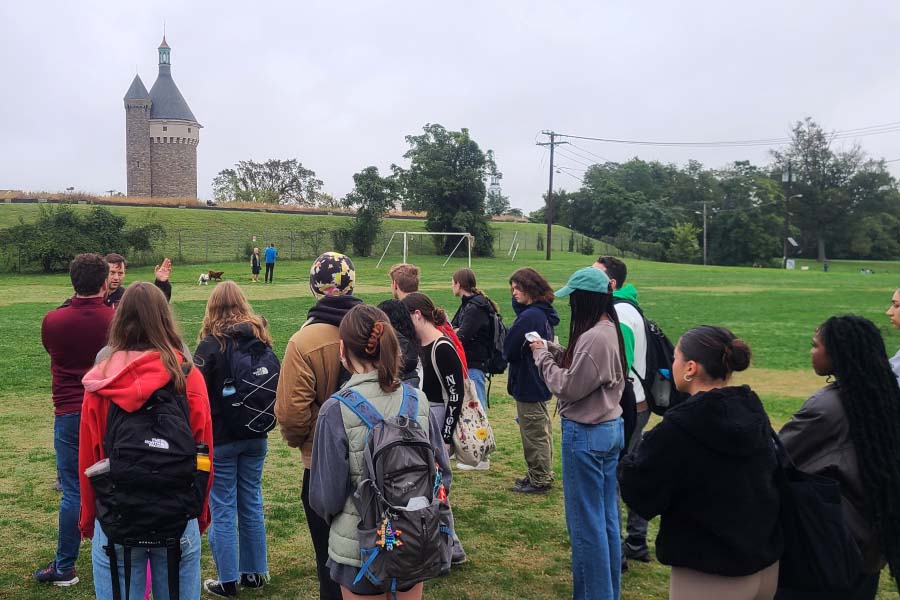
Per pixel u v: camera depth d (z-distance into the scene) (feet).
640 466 9.87
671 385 17.16
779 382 40.42
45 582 15.67
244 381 14.02
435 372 15.29
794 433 11.06
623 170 420.77
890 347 47.26
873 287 120.78
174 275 128.88
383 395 10.49
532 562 17.20
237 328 14.15
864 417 10.48
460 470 24.63
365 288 102.37
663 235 311.06
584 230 357.82
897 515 10.18
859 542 10.64
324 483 10.13
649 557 17.84
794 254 342.03
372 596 10.20
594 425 13.89
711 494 9.57
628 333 16.93
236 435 14.26
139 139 306.96
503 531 19.11
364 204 187.42
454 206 203.00
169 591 10.13
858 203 331.36
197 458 10.09
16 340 52.95
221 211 213.66
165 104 309.83
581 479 14.05
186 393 10.32
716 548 9.65
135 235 149.59
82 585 15.60
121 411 9.79
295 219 214.48
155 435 9.66
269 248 113.80
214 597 15.08
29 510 20.21
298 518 20.01
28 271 135.74
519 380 21.57
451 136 205.67
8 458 25.21
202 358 13.93
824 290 111.04
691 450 9.55
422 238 205.05
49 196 201.46
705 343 10.21
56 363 14.96
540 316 20.12
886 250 335.06
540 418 21.89
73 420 14.90
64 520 15.26
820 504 9.75
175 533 9.87
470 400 16.31
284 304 77.56
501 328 22.20
